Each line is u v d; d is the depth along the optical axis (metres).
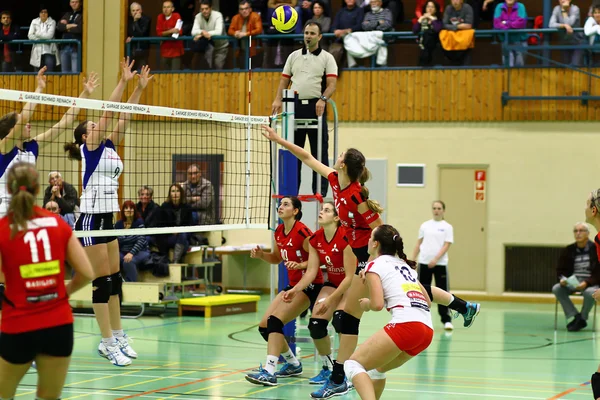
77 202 13.55
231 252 16.47
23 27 18.78
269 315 7.95
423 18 16.39
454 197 16.81
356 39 16.84
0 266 4.59
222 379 8.07
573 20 16.19
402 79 16.81
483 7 17.20
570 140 16.22
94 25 18.08
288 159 9.19
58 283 4.71
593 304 12.47
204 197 14.67
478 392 7.55
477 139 16.58
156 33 19.06
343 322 7.28
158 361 9.12
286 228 8.02
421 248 12.87
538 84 16.20
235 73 17.28
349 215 7.11
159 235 13.91
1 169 7.34
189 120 17.00
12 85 18.28
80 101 7.42
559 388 7.80
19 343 4.57
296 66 9.63
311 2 17.19
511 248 16.64
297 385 7.85
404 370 8.83
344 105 17.05
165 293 13.64
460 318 13.98
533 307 15.70
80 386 7.54
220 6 18.27
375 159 16.95
